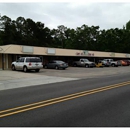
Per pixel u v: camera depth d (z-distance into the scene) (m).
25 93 8.88
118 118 5.08
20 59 22.72
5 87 11.04
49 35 78.50
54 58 35.34
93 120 4.92
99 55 41.88
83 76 17.75
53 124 4.65
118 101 7.05
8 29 63.69
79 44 73.12
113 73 21.23
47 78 15.74
